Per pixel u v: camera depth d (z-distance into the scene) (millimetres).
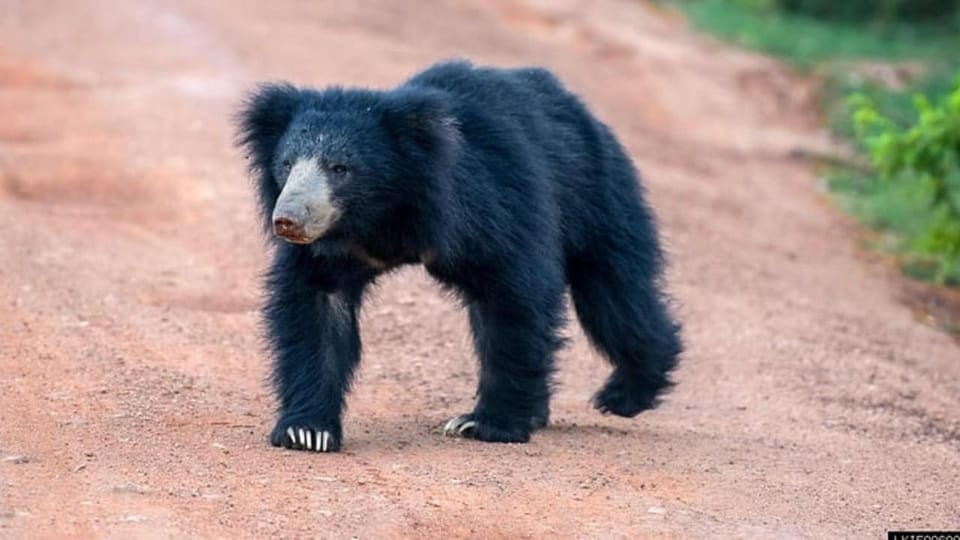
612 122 28469
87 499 8945
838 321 17594
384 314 15039
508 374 10992
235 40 28703
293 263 10609
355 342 10930
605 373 14359
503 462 10477
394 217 10547
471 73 11344
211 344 13453
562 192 11547
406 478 9859
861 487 10898
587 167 11977
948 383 15461
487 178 10703
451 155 10430
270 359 11727
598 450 11188
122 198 18688
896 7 43156
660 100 32000
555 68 32438
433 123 10359
